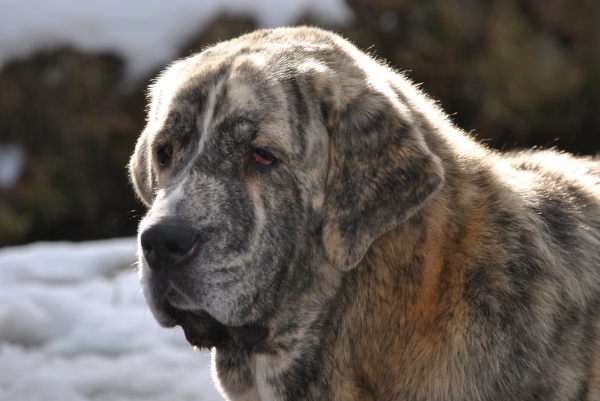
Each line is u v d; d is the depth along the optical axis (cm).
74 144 2058
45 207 2036
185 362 1052
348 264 644
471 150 723
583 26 2252
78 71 2033
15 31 2022
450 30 2197
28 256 1369
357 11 2144
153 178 740
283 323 674
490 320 638
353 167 659
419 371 648
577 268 672
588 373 641
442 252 665
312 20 2061
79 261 1370
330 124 671
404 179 643
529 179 730
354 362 673
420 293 658
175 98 690
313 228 671
